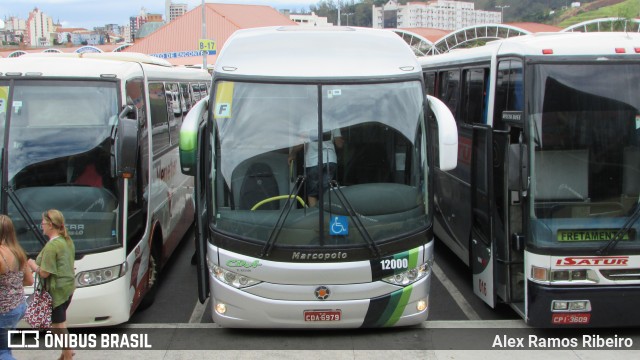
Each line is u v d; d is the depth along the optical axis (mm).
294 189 6188
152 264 7953
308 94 6309
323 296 6184
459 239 8742
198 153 6410
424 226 6426
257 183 6254
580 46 6383
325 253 6117
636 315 6277
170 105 9906
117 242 6539
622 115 6328
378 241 6180
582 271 6242
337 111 6297
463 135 8547
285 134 6262
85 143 6551
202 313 7637
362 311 6266
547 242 6262
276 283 6172
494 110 7145
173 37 50531
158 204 8438
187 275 9266
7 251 5410
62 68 6723
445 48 41688
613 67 6355
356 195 6199
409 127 6410
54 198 6445
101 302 6445
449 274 9219
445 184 9547
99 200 6516
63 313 5914
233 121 6336
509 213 6828
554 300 6230
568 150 6301
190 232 11922
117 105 6684
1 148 6410
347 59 6508
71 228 6434
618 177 6297
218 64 6543
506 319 7359
